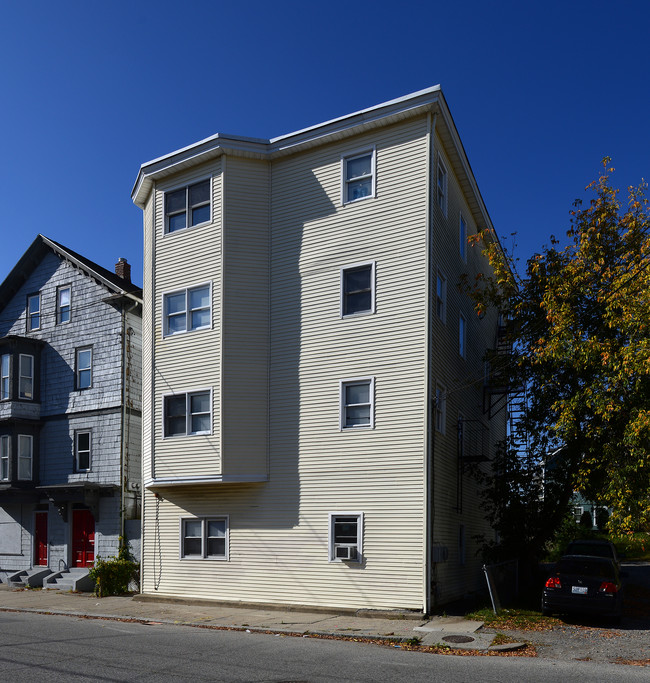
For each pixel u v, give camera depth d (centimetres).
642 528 1777
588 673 1032
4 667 1037
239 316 1927
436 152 1875
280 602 1784
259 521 1859
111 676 976
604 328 1909
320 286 1891
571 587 1527
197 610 1791
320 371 1847
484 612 1636
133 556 2397
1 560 2755
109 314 2644
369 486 1728
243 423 1875
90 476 2561
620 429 1808
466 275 2141
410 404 1714
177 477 1923
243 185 1998
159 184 2144
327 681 955
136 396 2588
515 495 2072
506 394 2473
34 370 2777
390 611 1623
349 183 1914
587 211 2064
